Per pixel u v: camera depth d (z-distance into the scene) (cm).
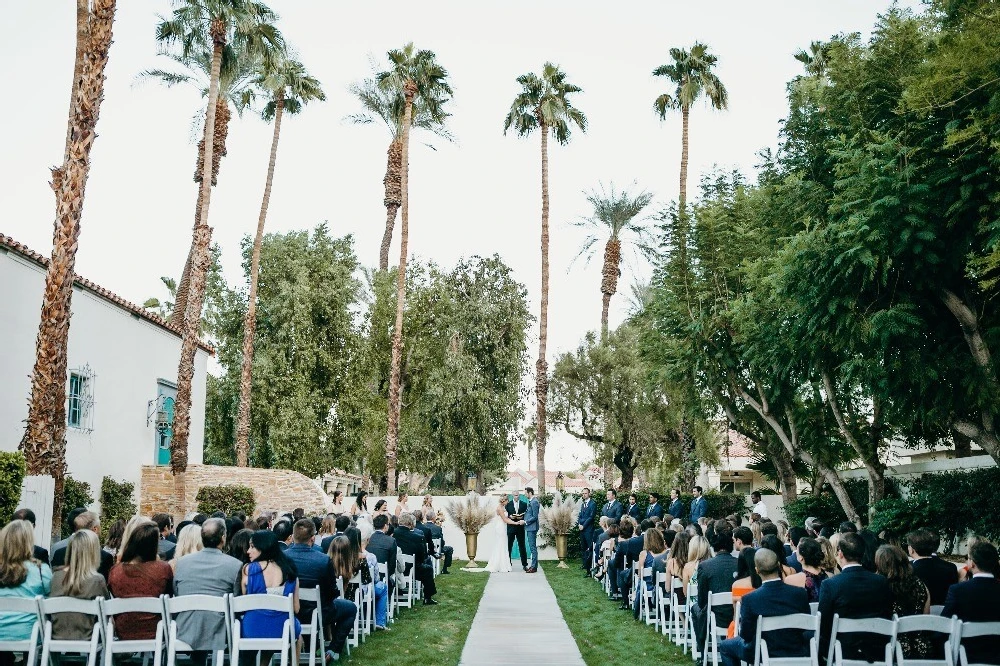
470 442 3228
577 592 1669
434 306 3397
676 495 2077
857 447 1673
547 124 3244
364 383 3253
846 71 1403
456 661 984
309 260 3247
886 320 1122
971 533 1427
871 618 666
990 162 977
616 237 3819
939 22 1248
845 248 1152
